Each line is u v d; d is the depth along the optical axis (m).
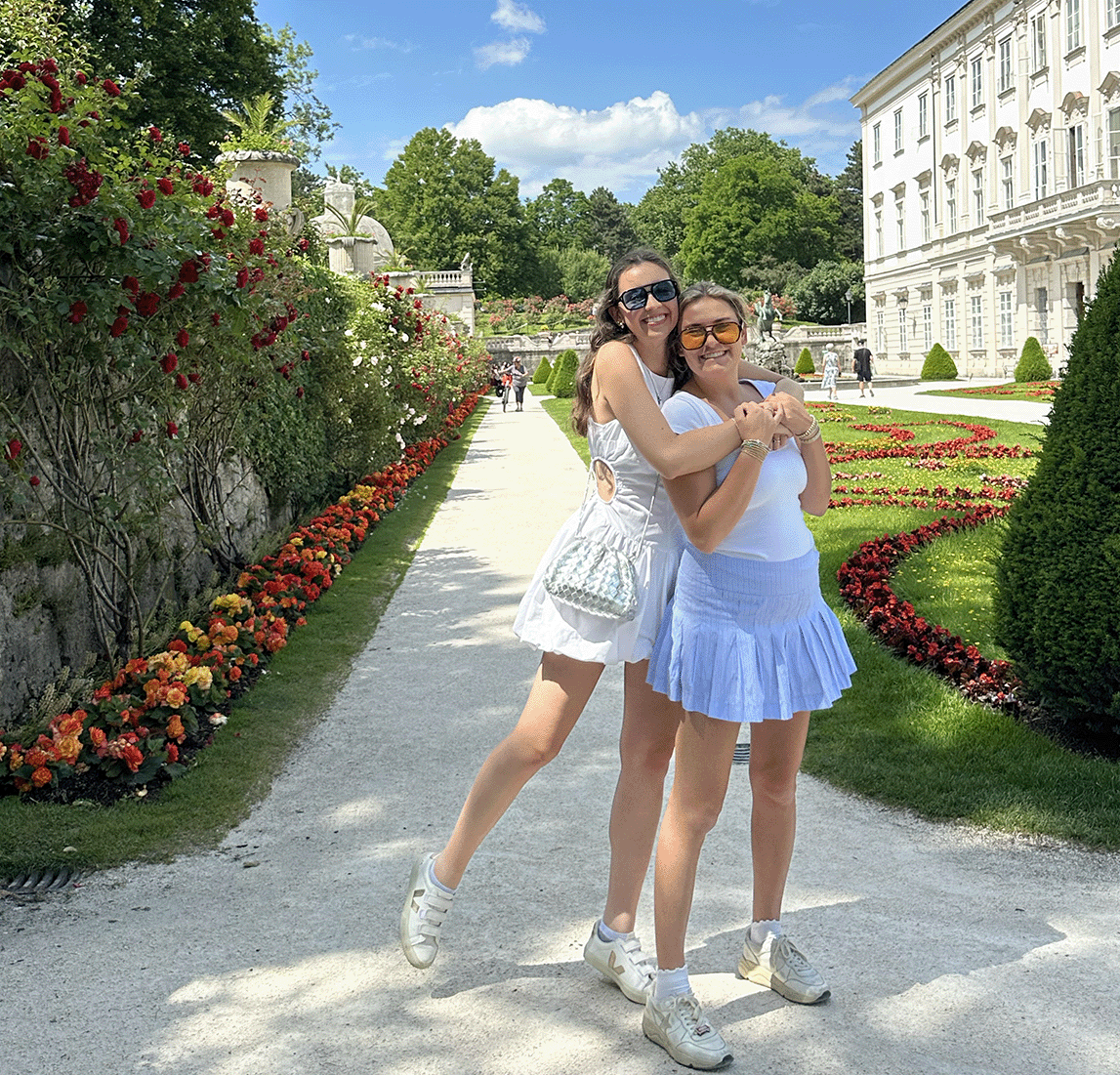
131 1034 2.65
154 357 5.53
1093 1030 2.57
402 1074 2.47
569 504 12.36
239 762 4.59
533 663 6.12
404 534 10.60
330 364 11.40
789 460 2.60
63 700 4.75
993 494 11.77
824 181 91.94
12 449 4.52
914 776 4.26
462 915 3.26
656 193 105.25
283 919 3.27
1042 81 37.78
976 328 44.22
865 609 6.59
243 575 7.39
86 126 5.04
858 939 3.04
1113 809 3.88
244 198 7.54
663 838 2.59
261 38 29.22
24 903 3.41
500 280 79.56
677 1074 2.44
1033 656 4.68
